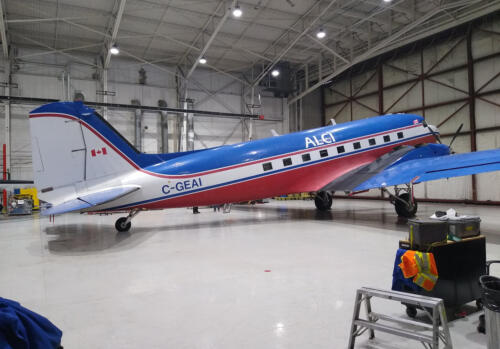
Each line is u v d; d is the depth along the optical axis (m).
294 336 3.13
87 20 18.09
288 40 21.44
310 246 7.11
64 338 3.12
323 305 3.86
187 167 9.19
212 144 25.44
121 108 21.84
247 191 9.92
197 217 13.43
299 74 28.41
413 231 3.53
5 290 4.54
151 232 9.50
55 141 7.98
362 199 25.83
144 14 17.72
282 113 28.34
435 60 21.39
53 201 7.90
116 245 7.64
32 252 7.01
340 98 28.02
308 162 10.70
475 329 3.26
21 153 19.92
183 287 4.56
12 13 17.22
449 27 18.22
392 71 23.92
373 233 8.71
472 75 19.45
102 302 4.04
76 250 7.16
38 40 20.22
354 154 11.53
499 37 18.36
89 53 22.08
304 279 4.82
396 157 10.77
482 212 14.22
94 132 8.35
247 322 3.43
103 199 7.62
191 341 3.04
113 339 3.09
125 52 20.95
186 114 23.78
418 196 22.16
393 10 18.39
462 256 3.64
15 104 19.84
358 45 22.92
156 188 8.83
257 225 10.55
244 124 26.58
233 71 26.41
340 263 5.68
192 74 24.92
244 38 21.05
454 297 3.54
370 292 2.92
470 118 19.48
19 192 18.05
